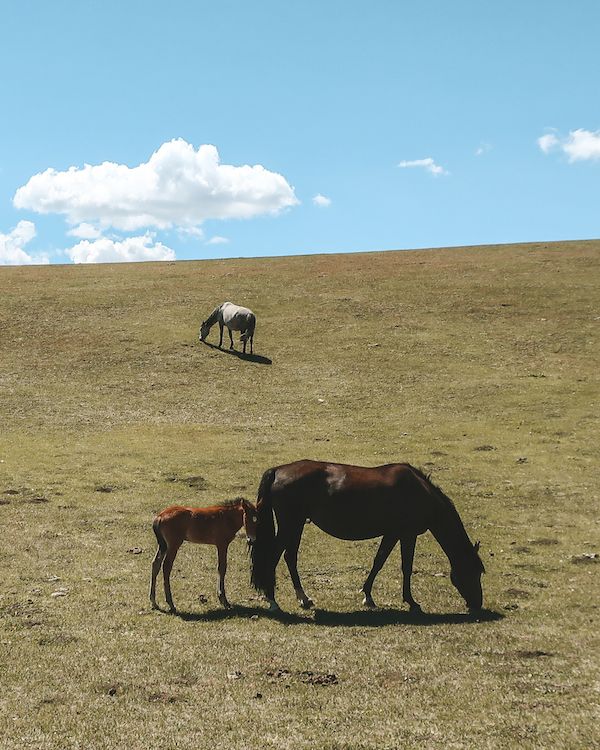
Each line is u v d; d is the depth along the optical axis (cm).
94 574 1257
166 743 662
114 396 2817
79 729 690
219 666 855
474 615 1092
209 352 3347
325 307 4009
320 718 712
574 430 2377
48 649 909
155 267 5338
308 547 1474
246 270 5012
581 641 951
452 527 1147
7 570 1262
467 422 2509
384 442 2309
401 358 3250
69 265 5650
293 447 2253
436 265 5006
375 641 952
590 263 4794
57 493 1783
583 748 646
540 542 1491
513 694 768
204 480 1905
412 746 654
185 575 1271
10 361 3189
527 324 3644
